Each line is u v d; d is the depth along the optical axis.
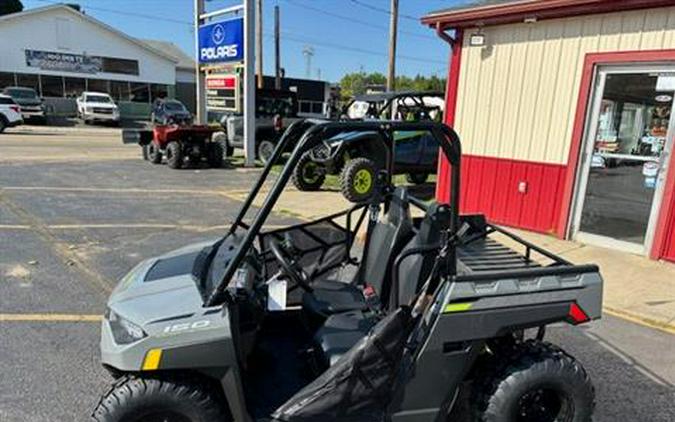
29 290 4.65
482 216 3.27
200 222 7.51
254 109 13.93
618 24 6.14
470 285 2.46
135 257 5.70
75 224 7.11
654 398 3.20
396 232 3.11
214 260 2.74
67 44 32.88
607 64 6.29
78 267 5.31
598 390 3.27
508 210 7.52
